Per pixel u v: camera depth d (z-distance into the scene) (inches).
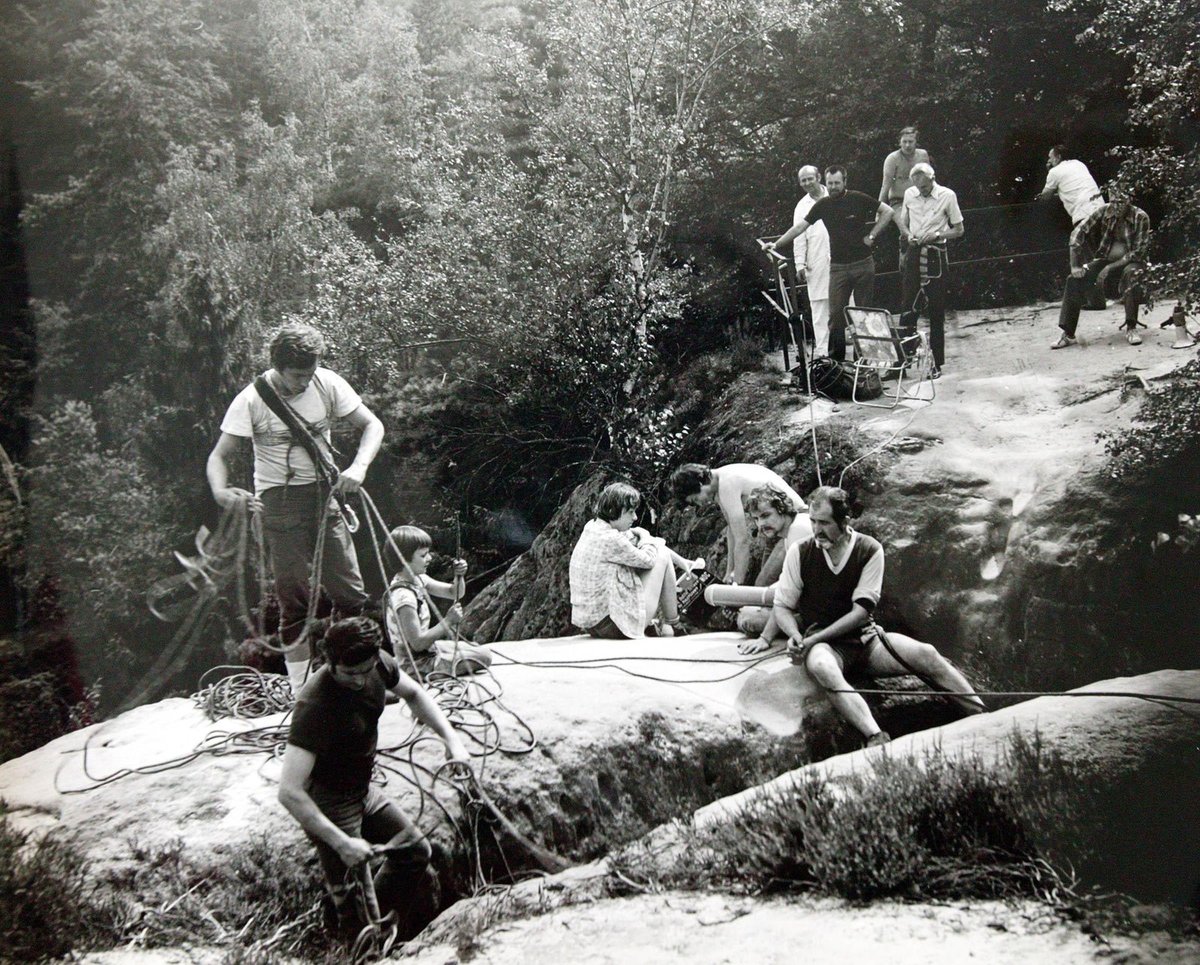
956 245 580.1
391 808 173.8
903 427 364.8
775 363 530.3
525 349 618.5
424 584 234.5
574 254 624.4
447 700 216.7
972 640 304.7
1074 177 439.2
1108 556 291.3
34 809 188.9
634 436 557.0
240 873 174.6
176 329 932.6
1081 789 167.2
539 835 197.0
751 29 657.0
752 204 677.3
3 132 1141.1
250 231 984.9
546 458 648.4
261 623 237.6
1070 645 292.5
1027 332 464.4
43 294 1114.1
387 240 1064.8
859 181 653.9
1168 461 294.8
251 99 1127.0
